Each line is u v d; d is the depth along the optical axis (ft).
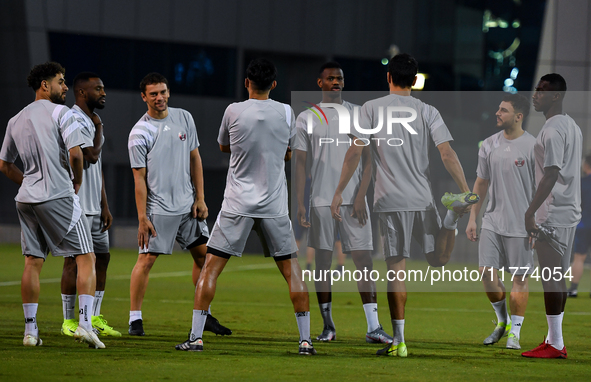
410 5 332.39
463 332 82.79
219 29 329.52
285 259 62.95
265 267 203.31
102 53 317.63
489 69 319.88
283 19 334.85
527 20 309.22
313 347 64.54
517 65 313.53
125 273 168.55
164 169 77.25
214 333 76.18
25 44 307.99
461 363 59.06
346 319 93.86
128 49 320.50
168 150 77.46
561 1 278.67
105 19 316.40
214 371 51.93
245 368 53.57
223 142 63.93
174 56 326.65
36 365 52.75
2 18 309.22
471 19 320.70
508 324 73.31
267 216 61.93
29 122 63.46
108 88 317.42
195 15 326.65
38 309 94.63
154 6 321.93
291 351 63.67
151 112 78.43
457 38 324.60
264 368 53.72
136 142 76.59
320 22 337.52
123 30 318.45
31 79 65.82
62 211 63.21
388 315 100.42
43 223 63.36
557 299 63.82
